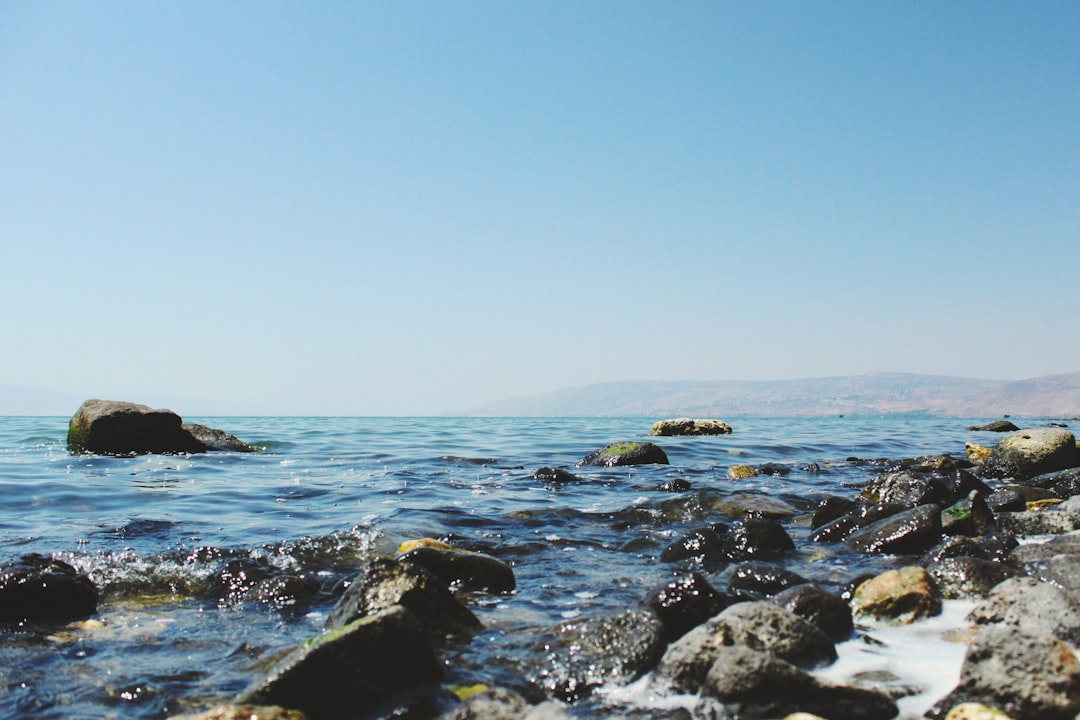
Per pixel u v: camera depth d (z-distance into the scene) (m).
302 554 9.17
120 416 21.08
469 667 5.66
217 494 14.06
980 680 4.68
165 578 8.12
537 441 29.33
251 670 5.67
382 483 15.82
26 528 10.53
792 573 7.67
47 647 6.11
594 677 5.37
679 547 9.48
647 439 30.72
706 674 5.15
